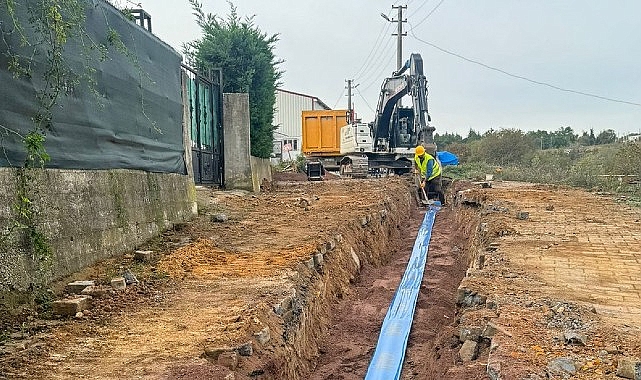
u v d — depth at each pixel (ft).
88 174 24.95
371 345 25.59
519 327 17.46
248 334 17.47
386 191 60.39
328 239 32.63
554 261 27.14
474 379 15.29
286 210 45.09
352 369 23.18
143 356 15.61
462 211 55.67
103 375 14.28
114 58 27.50
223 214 40.52
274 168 105.81
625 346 15.79
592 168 89.81
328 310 28.30
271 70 70.59
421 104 71.72
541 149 172.24
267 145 69.41
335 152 99.35
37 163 21.02
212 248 30.04
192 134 47.55
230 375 14.58
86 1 24.54
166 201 34.60
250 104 66.85
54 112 22.34
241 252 29.27
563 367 14.17
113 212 27.27
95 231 25.40
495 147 149.48
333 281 30.76
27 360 15.11
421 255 43.21
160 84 33.94
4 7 19.24
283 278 24.22
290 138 174.40
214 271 25.44
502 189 63.05
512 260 27.40
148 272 24.75
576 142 195.62
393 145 87.56
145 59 31.65
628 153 83.92
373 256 40.47
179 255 27.78
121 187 28.25
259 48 67.82
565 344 15.99
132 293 21.71
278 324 19.90
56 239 22.17
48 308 19.43
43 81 21.44
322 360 23.93
